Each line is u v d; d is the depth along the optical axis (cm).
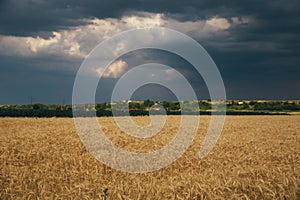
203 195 862
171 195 866
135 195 881
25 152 1548
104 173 1266
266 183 908
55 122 3222
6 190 962
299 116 4884
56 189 1039
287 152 1561
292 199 833
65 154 1462
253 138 2198
